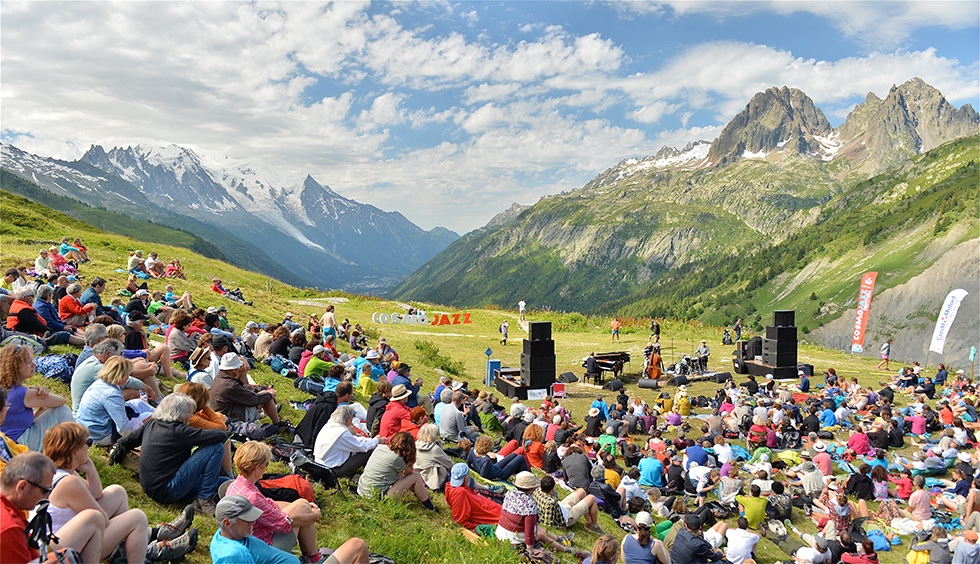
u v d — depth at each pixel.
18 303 17.28
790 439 26.72
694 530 14.64
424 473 14.45
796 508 20.80
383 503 12.49
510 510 12.67
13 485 6.28
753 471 22.62
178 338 19.97
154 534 8.72
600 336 61.66
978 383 37.69
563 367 44.28
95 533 6.98
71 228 78.44
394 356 32.62
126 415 11.55
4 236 57.31
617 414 26.47
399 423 16.08
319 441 13.45
